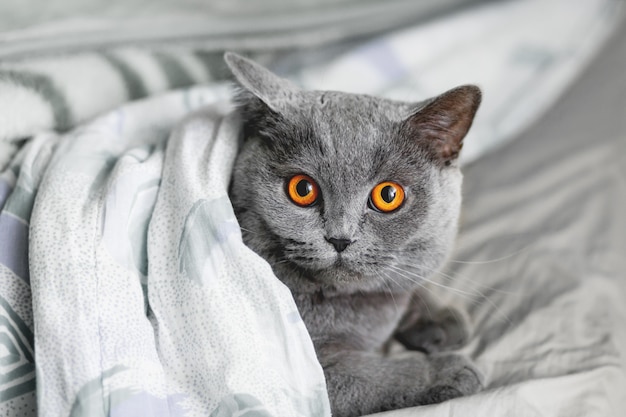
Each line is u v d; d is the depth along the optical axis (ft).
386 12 2.28
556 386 1.34
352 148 1.32
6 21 1.90
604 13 2.49
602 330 1.50
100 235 1.21
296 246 1.32
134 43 1.93
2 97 1.51
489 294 1.63
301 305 1.37
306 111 1.37
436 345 1.52
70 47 1.79
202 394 1.18
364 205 1.33
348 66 2.06
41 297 1.15
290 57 2.16
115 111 1.59
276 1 2.37
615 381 1.39
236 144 1.40
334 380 1.32
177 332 1.20
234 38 2.09
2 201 1.35
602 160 2.00
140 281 1.24
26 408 1.18
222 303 1.20
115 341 1.14
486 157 2.07
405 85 2.09
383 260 1.34
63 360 1.11
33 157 1.41
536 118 2.19
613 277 1.65
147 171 1.31
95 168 1.34
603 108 2.19
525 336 1.49
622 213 1.83
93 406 1.09
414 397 1.31
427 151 1.39
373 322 1.42
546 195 1.90
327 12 2.27
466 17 2.33
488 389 1.35
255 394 1.16
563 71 2.23
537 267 1.67
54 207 1.23
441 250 1.42
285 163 1.34
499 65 2.25
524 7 2.45
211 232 1.23
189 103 1.70
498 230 1.80
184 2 2.28
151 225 1.26
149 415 1.13
